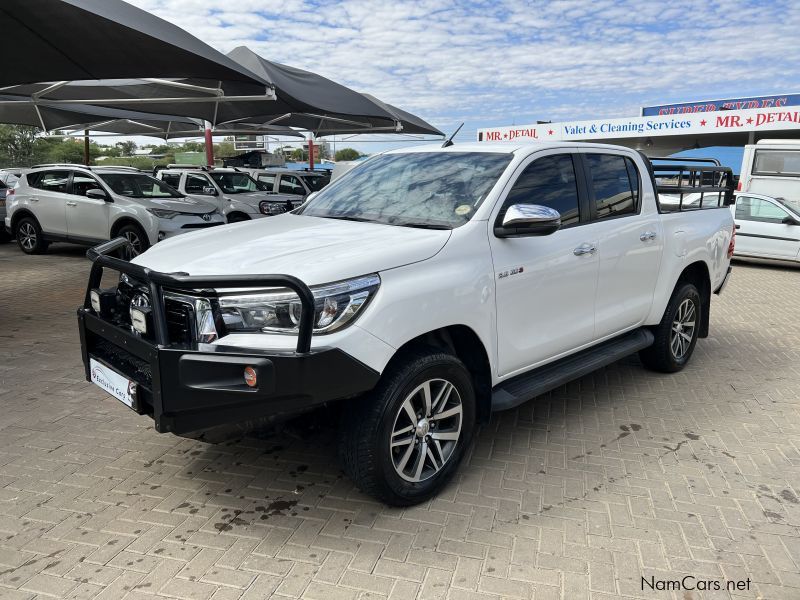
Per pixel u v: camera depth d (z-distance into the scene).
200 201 12.21
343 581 2.73
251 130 20.14
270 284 2.69
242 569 2.80
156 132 21.16
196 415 2.82
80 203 11.67
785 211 12.66
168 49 8.08
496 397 3.65
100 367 3.40
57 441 4.04
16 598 2.60
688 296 5.38
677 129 25.25
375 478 3.07
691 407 4.77
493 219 3.53
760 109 23.06
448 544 2.99
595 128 27.73
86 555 2.89
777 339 6.86
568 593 2.66
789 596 2.66
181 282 2.76
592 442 4.13
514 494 3.46
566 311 4.04
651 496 3.45
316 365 2.72
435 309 3.13
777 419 4.55
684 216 5.27
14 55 8.21
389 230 3.45
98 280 3.54
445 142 4.50
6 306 7.98
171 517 3.21
